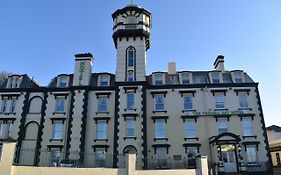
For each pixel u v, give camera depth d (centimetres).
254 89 3394
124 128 3194
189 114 3300
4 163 1516
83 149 3178
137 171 1814
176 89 3434
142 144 3106
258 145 3138
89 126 3319
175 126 3262
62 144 3250
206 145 3161
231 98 3359
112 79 3609
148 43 3838
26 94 3509
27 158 3222
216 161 3008
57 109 3441
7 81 3662
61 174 1652
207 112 3297
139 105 3291
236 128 3225
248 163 3052
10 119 3394
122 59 3566
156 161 3108
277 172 3275
